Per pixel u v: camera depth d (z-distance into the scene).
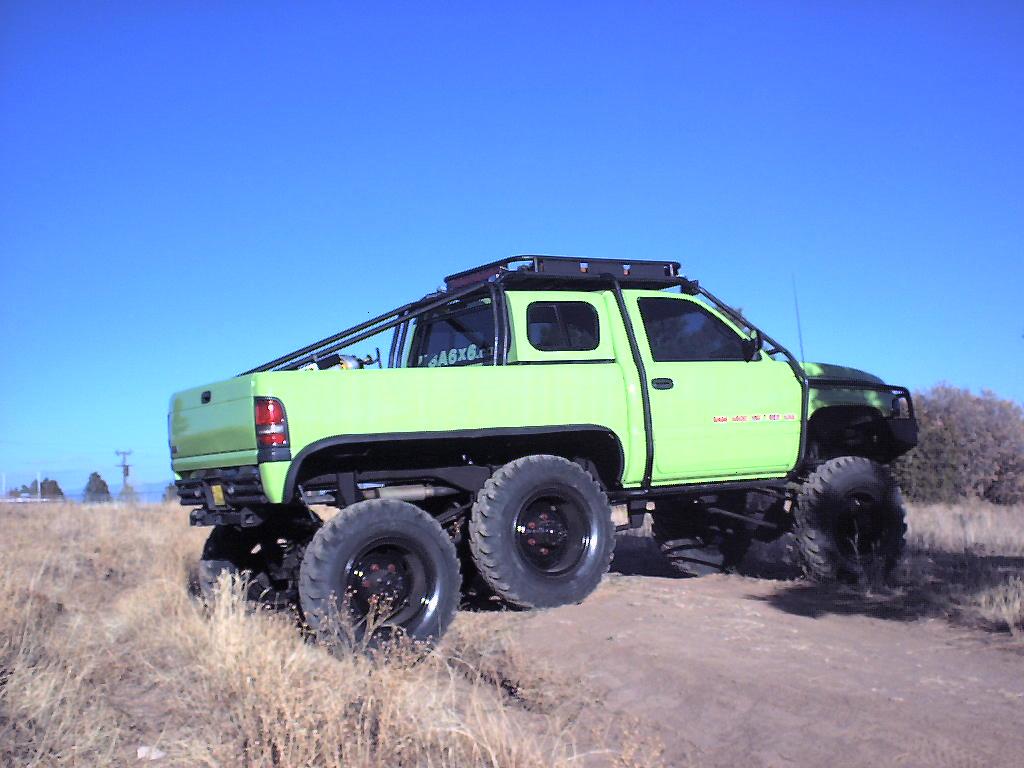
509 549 6.46
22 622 6.18
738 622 5.98
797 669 4.88
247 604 6.52
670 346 7.66
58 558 9.88
